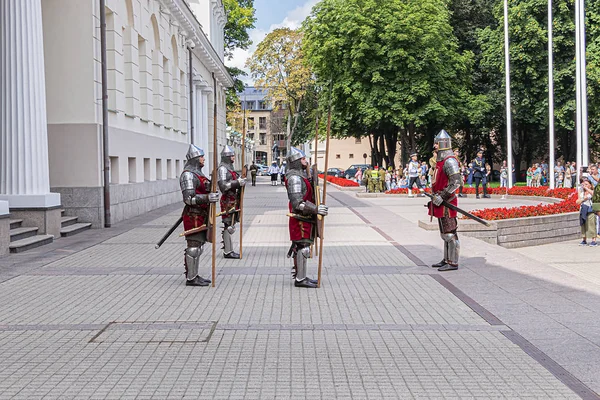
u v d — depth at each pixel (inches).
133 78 826.2
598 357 223.6
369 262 431.8
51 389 195.5
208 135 1616.6
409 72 1583.4
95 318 282.5
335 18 1626.5
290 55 2231.8
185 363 219.5
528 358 223.3
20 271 405.4
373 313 289.1
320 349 235.1
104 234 609.0
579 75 1081.4
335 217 775.1
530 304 303.3
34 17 558.9
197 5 1648.6
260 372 209.6
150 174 910.4
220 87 1835.6
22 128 553.9
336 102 1684.3
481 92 1831.9
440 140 393.4
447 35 1689.2
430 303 308.2
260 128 4365.2
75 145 660.1
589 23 1560.0
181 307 301.9
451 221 390.3
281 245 523.8
